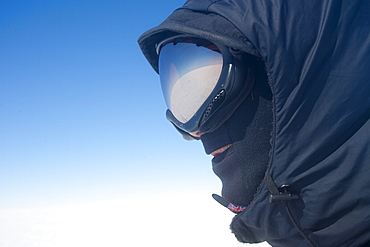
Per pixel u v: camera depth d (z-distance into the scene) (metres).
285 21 0.62
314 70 0.61
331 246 0.66
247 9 0.63
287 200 0.64
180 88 0.79
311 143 0.62
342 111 0.61
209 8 0.69
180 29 0.69
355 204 0.61
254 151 0.72
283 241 0.74
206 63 0.75
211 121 0.73
